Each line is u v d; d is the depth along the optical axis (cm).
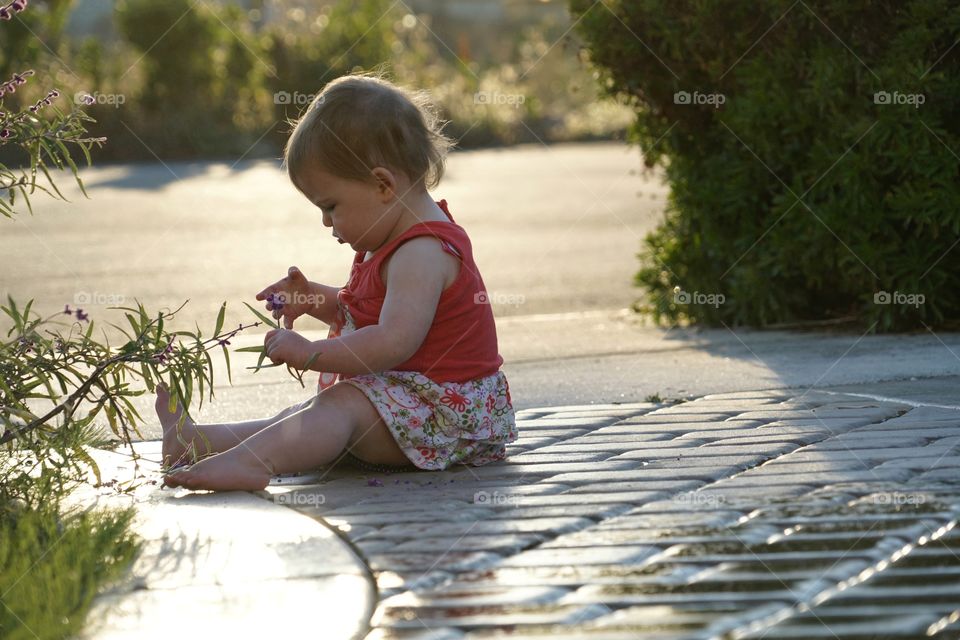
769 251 594
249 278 810
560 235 1083
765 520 258
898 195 541
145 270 855
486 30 3234
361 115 320
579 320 662
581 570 227
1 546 237
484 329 332
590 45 632
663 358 516
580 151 2136
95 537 242
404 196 327
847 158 550
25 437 280
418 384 321
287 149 334
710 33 586
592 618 203
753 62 579
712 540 244
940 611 203
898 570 224
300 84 2094
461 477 312
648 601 210
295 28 2306
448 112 2303
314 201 330
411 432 317
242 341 596
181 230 1102
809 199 570
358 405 315
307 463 305
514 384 461
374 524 262
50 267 874
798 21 567
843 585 216
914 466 303
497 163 1902
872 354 499
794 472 302
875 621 199
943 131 531
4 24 1794
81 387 287
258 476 297
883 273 554
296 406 335
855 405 391
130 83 2014
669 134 638
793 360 494
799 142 584
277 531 256
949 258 557
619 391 438
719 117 605
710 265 632
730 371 473
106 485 302
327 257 918
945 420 361
